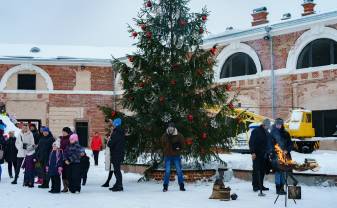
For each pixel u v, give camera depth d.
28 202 10.69
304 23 27.03
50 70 38.34
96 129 38.56
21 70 37.97
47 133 13.86
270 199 10.75
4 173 18.78
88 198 11.23
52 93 38.25
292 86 27.69
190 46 15.20
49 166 12.52
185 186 13.57
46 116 38.16
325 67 26.31
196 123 14.59
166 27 15.28
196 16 15.47
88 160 14.34
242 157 19.03
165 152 12.60
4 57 37.56
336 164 14.91
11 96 37.81
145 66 14.93
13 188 13.66
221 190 10.82
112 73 39.09
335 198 10.76
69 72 38.56
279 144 11.37
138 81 14.89
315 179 12.91
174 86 14.44
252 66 29.94
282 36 28.28
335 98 25.84
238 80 30.19
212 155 15.13
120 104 15.17
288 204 9.97
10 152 16.22
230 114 15.15
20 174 18.47
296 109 25.95
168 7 15.38
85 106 38.56
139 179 15.09
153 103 14.49
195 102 14.84
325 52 26.67
